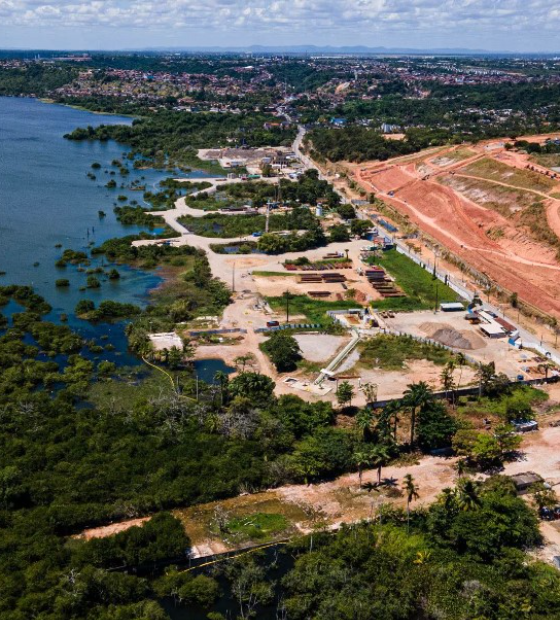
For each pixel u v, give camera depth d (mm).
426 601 87812
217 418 125438
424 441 125875
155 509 105250
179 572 91812
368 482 115688
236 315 185875
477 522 98250
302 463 114938
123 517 103312
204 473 111500
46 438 119062
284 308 192125
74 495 103750
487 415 138750
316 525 103562
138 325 174250
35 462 110875
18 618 79688
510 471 119938
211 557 96062
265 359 160625
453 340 171875
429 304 199250
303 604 86750
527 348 172250
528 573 92562
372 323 182375
